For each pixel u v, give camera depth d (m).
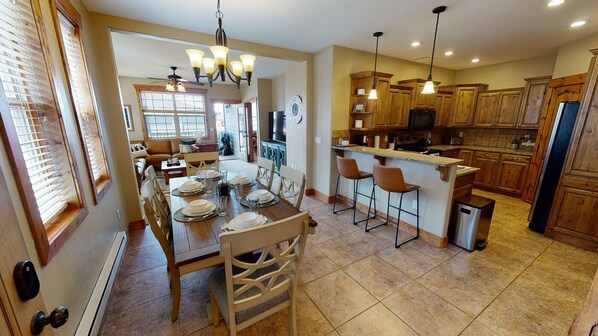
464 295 1.90
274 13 2.47
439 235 2.64
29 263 0.58
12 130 1.01
